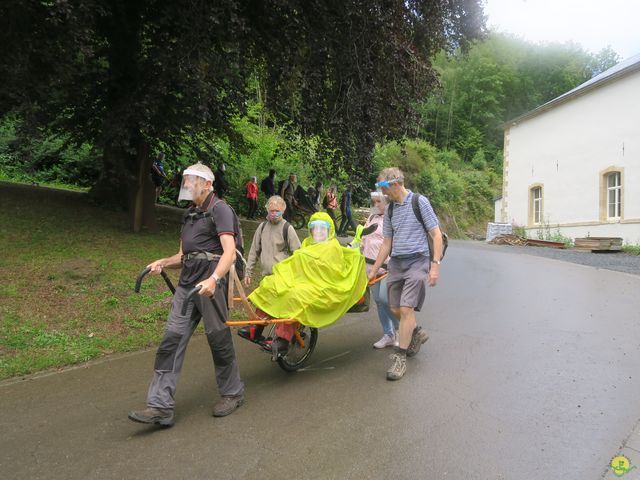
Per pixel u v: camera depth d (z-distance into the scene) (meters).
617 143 20.08
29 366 4.71
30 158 18.36
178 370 3.55
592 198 21.33
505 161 27.31
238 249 3.89
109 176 10.90
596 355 4.77
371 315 6.91
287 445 3.19
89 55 8.14
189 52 8.38
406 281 4.46
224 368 3.73
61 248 8.36
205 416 3.66
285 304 4.23
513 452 3.04
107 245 8.98
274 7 9.20
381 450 3.09
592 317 6.26
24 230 9.04
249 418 3.60
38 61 8.61
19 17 7.93
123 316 6.17
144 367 4.80
